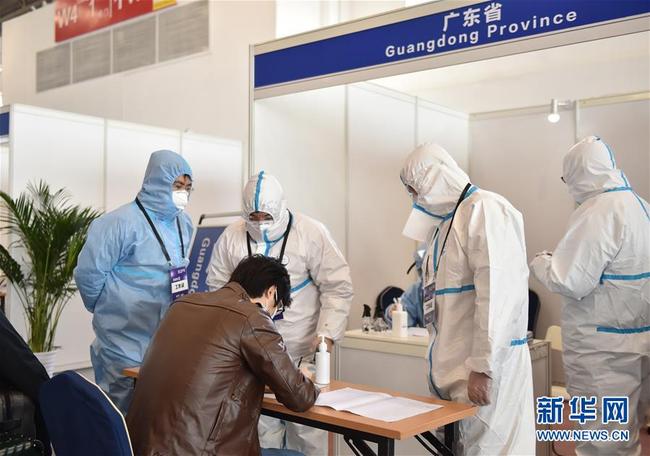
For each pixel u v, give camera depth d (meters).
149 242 2.85
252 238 2.96
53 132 4.54
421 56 2.89
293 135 3.99
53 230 4.07
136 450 1.77
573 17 2.43
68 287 4.29
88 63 7.87
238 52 6.18
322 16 6.20
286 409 2.04
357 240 4.58
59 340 4.52
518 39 2.58
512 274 2.15
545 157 5.11
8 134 4.32
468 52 2.74
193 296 2.00
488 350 2.06
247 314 1.89
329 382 2.37
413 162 2.39
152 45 7.04
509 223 2.19
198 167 5.54
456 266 2.23
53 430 1.76
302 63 3.38
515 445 2.21
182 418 1.76
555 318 5.00
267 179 2.85
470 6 2.73
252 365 1.86
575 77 4.89
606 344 2.70
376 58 3.06
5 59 9.20
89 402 1.61
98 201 4.82
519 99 5.20
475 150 5.52
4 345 2.10
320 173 4.23
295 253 2.89
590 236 2.64
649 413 3.14
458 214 2.27
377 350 3.23
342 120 4.42
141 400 1.84
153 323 2.88
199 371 1.80
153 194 2.87
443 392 2.27
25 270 4.34
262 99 3.64
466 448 2.22
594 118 4.82
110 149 4.90
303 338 2.95
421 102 5.11
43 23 8.53
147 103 7.11
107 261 2.75
